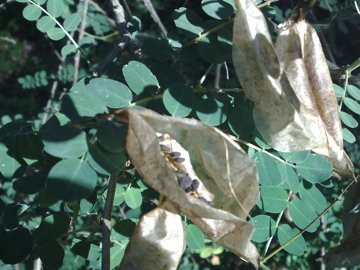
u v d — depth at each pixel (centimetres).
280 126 20
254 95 19
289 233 24
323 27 34
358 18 34
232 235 18
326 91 21
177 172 19
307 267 41
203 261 46
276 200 23
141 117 18
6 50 63
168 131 18
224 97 22
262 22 19
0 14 61
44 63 62
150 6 36
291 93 19
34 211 24
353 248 26
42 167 20
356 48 41
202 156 19
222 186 19
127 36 26
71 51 27
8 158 20
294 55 21
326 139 20
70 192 18
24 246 21
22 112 58
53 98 43
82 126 19
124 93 21
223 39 23
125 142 18
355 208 25
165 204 19
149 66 23
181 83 21
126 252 19
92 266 25
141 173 18
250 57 19
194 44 23
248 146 22
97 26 45
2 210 22
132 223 23
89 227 23
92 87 21
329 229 37
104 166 19
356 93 24
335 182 30
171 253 19
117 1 27
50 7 26
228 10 23
